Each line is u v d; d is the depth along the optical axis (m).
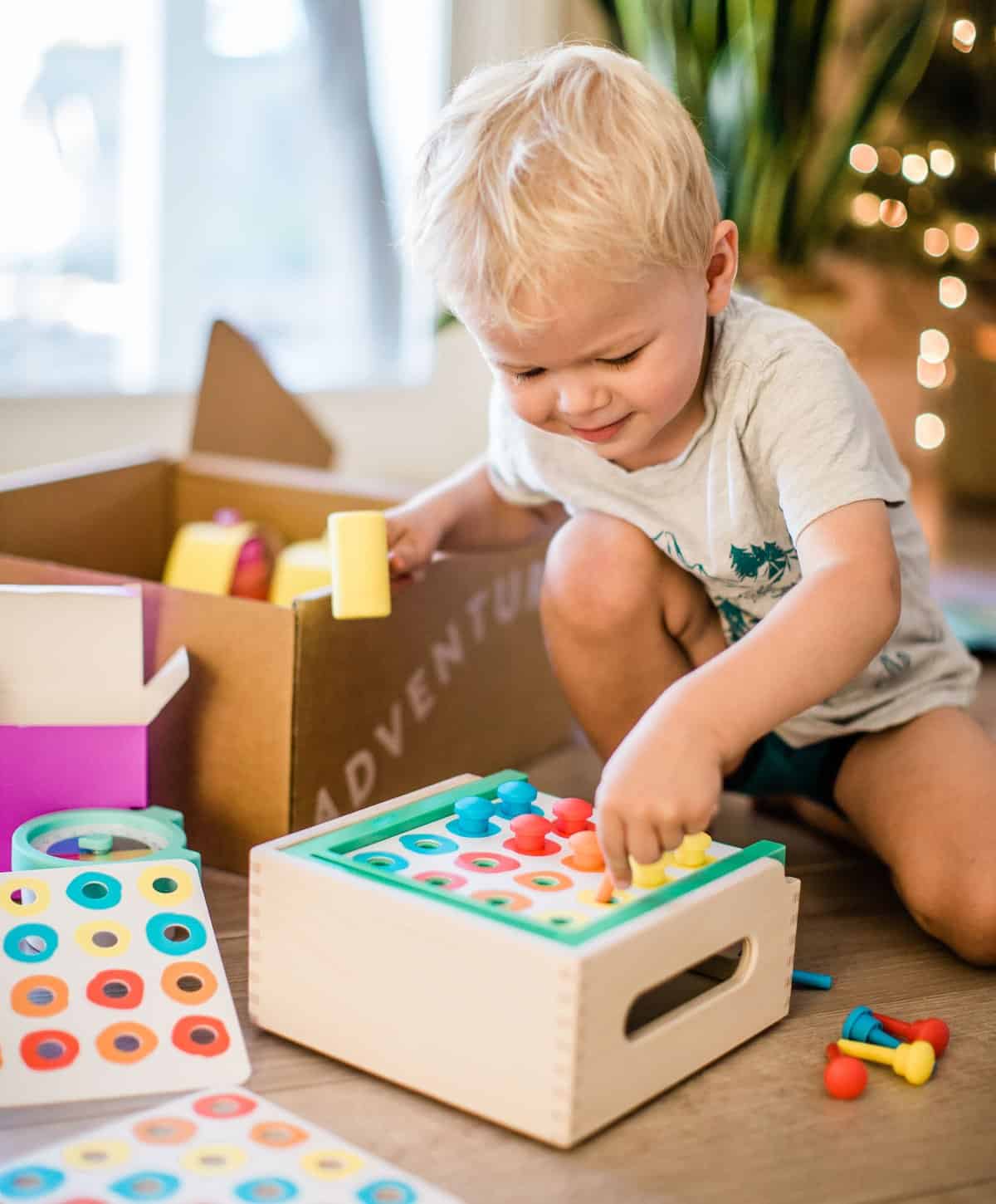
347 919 0.79
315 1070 0.80
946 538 2.32
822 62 1.87
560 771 1.39
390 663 1.17
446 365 2.42
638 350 0.86
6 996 0.80
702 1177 0.72
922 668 1.10
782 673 0.81
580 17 2.45
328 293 2.33
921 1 1.83
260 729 1.08
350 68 2.23
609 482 1.07
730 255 0.93
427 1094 0.77
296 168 2.26
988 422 2.50
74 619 1.04
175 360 2.17
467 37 2.36
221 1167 0.68
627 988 0.74
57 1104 0.75
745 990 0.84
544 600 1.11
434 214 0.87
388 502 1.48
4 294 1.99
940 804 1.00
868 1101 0.79
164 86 2.09
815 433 0.94
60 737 1.04
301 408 1.76
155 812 1.05
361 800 1.16
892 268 2.12
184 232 2.15
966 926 0.95
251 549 1.44
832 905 1.08
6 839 1.05
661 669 1.11
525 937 0.73
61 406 2.02
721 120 1.90
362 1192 0.67
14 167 1.98
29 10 1.95
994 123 1.91
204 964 0.84
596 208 0.81
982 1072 0.83
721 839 1.21
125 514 1.53
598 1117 0.74
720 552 1.05
